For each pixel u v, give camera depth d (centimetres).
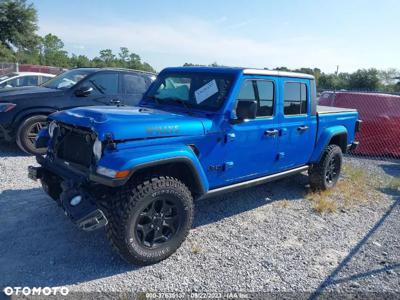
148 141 343
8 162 643
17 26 4928
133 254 334
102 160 319
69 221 427
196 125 381
